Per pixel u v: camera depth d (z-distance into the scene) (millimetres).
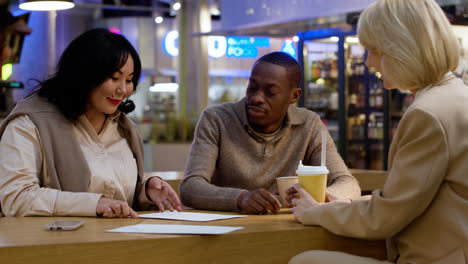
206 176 2047
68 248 1155
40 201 1591
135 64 1854
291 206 1635
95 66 1745
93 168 1838
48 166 1727
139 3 13070
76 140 1790
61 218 1553
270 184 2168
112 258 1189
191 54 11227
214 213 1751
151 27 13555
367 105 6262
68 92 1775
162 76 13305
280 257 1371
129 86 1849
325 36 6117
